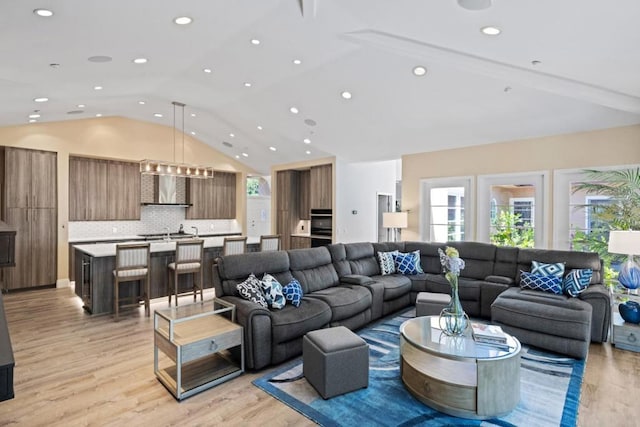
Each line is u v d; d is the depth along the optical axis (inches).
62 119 255.9
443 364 113.7
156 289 212.8
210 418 97.0
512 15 100.6
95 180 290.7
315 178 320.8
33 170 249.6
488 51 132.0
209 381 113.7
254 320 123.1
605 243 185.2
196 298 225.3
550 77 148.9
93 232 295.4
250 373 123.4
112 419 96.0
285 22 136.6
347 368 109.4
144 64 166.6
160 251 211.9
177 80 203.6
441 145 243.6
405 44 144.7
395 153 270.8
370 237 332.5
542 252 186.7
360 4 118.3
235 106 253.9
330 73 188.5
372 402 105.4
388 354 139.6
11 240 99.9
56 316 186.5
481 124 206.7
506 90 171.0
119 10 106.4
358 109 217.3
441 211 254.8
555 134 203.9
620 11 88.5
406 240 270.8
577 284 160.9
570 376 121.3
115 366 127.8
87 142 275.0
